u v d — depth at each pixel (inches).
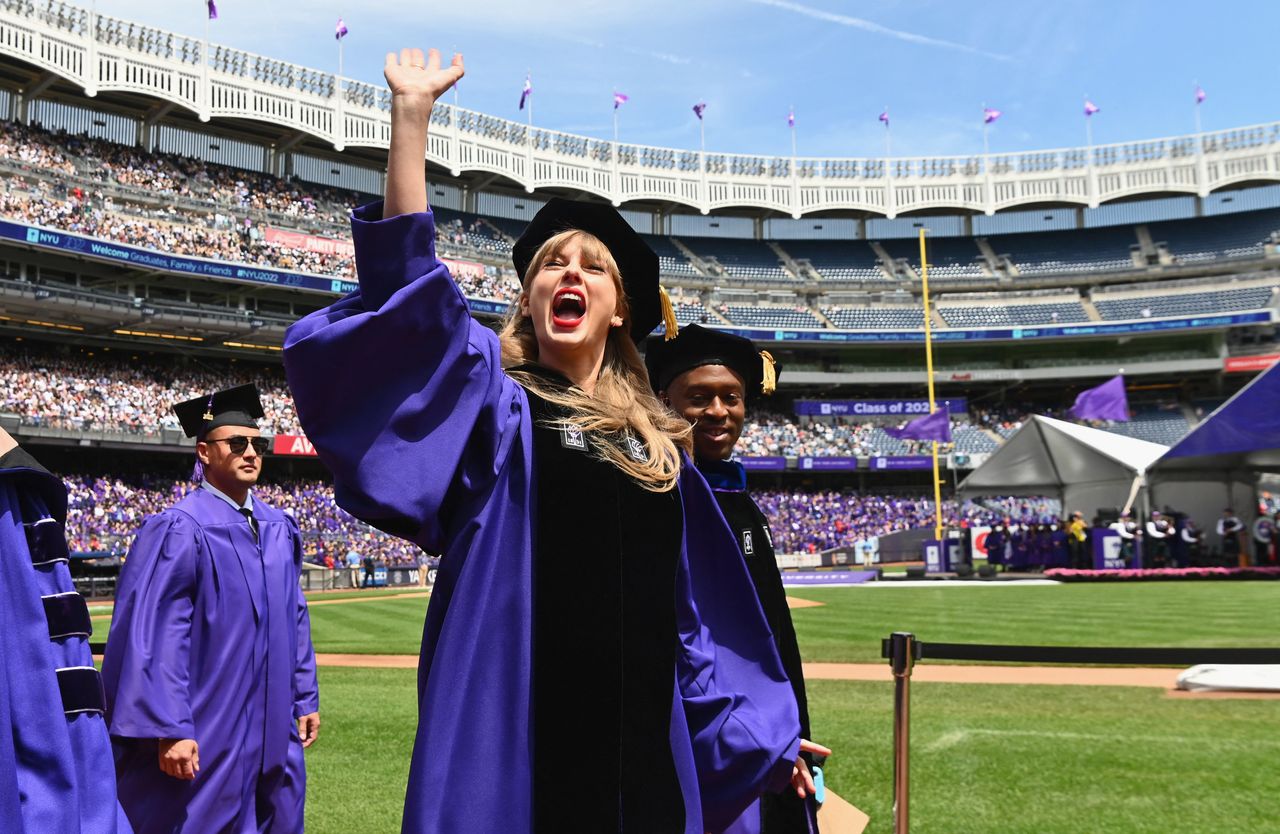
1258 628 505.4
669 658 76.4
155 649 142.0
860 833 178.2
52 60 1387.8
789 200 2142.0
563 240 85.4
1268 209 2106.3
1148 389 2021.4
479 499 72.9
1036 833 180.5
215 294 1537.9
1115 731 273.3
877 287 2112.5
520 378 82.7
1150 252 2118.6
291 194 1726.1
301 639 173.0
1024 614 611.5
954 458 1797.5
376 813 199.2
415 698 350.0
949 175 2178.9
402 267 68.7
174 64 1524.4
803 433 1918.1
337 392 67.4
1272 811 192.9
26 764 80.7
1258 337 1932.8
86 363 1429.6
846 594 870.4
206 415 165.3
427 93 72.7
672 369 142.8
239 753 149.9
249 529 162.6
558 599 72.2
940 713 306.8
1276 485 1437.0
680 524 82.4
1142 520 1012.5
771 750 82.5
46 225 1273.4
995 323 2016.5
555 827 67.5
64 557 90.7
